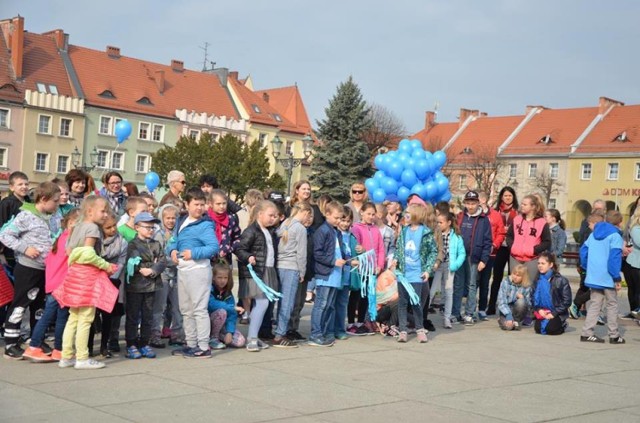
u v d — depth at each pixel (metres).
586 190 69.75
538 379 8.20
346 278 10.35
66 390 6.76
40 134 59.44
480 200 13.93
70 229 8.10
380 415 6.31
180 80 71.88
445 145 79.75
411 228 10.50
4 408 6.04
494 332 12.00
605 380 8.31
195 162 58.56
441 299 13.90
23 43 61.00
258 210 9.38
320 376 7.86
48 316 8.08
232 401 6.59
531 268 12.70
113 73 66.69
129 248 8.46
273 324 11.38
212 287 9.61
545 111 77.19
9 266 9.13
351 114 54.69
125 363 8.18
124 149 65.06
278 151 30.94
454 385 7.68
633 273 14.10
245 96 75.88
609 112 72.69
